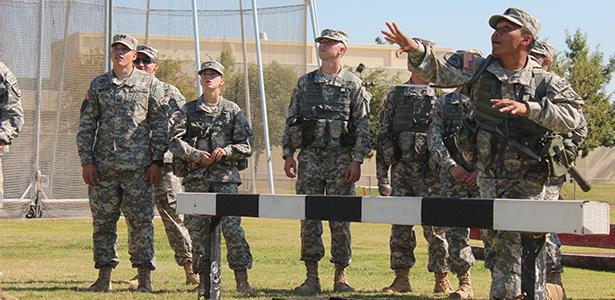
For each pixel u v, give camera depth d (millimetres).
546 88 6371
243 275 9727
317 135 9977
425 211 5625
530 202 5203
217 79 9844
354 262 13383
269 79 24062
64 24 21156
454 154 9391
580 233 5000
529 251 5977
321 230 9977
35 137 20953
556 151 6328
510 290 6293
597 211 5062
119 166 9656
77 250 14312
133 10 23156
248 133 9906
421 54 6344
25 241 15578
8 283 10102
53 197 21125
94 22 21250
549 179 7230
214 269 7035
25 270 11508
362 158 9977
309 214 6227
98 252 9672
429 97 10078
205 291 7055
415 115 10102
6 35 20922
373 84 10188
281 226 20484
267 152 23609
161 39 23500
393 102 10234
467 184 9094
